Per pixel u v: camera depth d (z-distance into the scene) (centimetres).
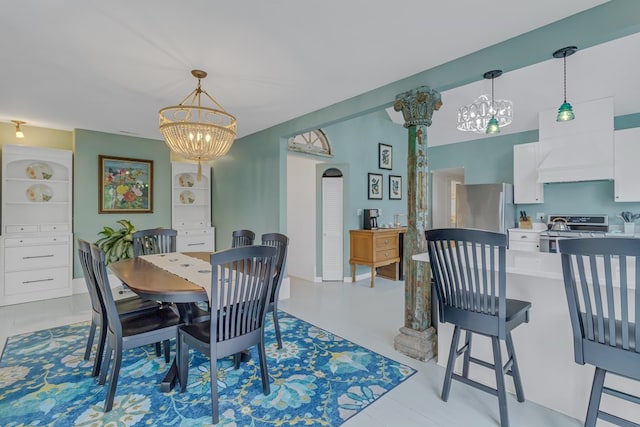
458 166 566
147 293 199
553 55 197
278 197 416
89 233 444
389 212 601
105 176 455
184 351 204
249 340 196
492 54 218
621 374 124
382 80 272
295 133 391
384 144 595
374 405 193
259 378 222
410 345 256
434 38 208
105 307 216
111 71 251
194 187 545
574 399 180
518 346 200
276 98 314
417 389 210
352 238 516
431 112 260
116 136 466
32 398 198
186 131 234
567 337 182
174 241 367
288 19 186
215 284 176
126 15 179
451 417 182
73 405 191
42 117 379
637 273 117
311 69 251
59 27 191
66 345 275
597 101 390
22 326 318
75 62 236
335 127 518
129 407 190
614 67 347
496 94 432
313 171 529
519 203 472
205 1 168
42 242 402
